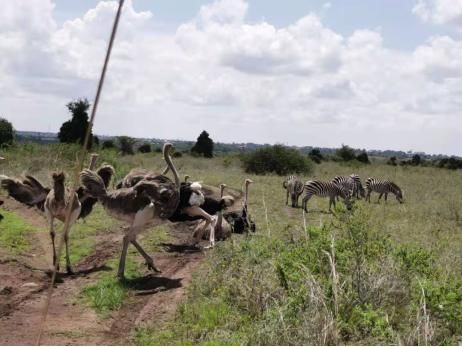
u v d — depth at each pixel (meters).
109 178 10.60
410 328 6.12
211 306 7.18
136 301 7.89
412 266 7.87
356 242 7.69
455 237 13.29
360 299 6.75
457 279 7.93
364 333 6.13
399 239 12.09
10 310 7.36
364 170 42.44
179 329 6.63
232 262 8.31
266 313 6.50
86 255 10.57
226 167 39.19
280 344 5.82
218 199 11.98
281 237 10.95
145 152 52.41
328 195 18.78
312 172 37.44
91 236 12.23
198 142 56.00
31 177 10.72
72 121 32.50
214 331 6.40
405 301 6.87
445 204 20.17
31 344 6.17
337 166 46.25
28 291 8.18
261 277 7.33
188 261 10.26
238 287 7.39
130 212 9.06
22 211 14.73
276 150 36.78
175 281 8.80
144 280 8.95
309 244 7.89
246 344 5.88
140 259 10.35
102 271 9.40
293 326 6.14
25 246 10.97
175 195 9.23
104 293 8.02
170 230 13.32
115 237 12.20
